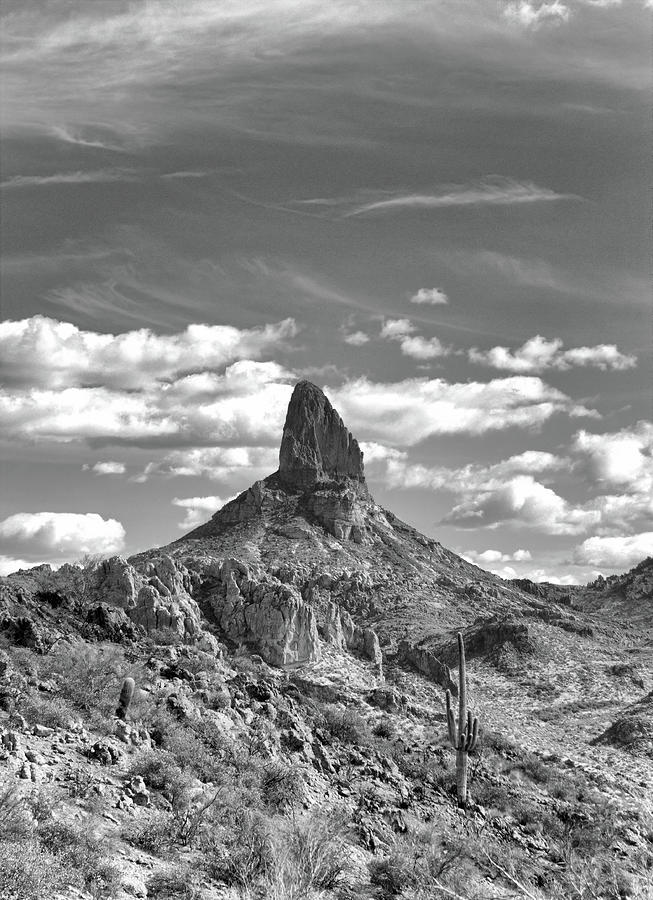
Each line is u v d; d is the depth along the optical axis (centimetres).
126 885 1995
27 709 2997
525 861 3391
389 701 6481
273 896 2161
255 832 2497
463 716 4322
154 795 2670
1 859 1778
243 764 3334
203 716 3697
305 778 3528
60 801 2328
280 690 4872
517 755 5441
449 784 4309
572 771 6156
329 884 2417
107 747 2848
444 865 2797
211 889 2125
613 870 2430
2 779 2366
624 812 5000
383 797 3722
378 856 2952
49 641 3997
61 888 1822
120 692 3447
